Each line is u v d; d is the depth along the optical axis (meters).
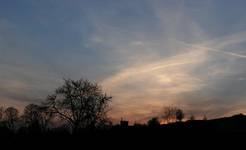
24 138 68.12
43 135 67.81
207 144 47.69
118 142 55.56
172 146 49.94
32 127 71.62
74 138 62.06
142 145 52.59
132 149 53.25
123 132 56.59
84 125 68.75
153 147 51.41
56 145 63.16
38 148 64.62
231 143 46.47
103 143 57.53
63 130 69.56
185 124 51.31
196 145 48.34
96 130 63.06
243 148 45.59
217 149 46.78
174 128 51.53
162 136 51.59
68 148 61.34
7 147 66.12
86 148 59.16
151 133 52.97
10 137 69.62
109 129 61.69
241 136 46.38
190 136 49.34
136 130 55.56
